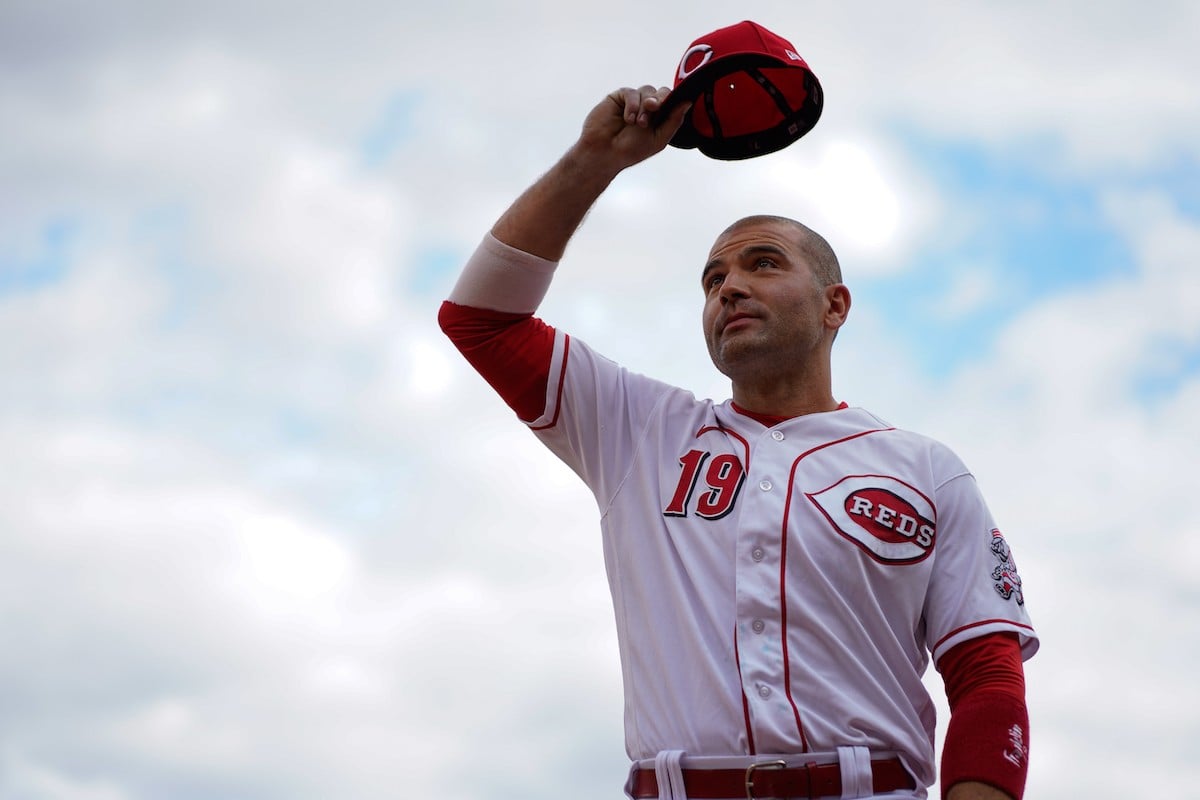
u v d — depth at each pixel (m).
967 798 5.11
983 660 5.50
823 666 5.36
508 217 6.23
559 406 6.26
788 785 5.14
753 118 6.23
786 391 6.17
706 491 5.81
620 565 5.88
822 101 6.12
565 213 6.14
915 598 5.58
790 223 6.42
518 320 6.31
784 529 5.57
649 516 5.89
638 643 5.68
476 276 6.22
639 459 6.05
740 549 5.56
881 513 5.62
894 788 5.25
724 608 5.50
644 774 5.44
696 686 5.40
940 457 5.87
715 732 5.28
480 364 6.33
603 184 6.14
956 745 5.24
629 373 6.38
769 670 5.31
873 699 5.36
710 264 6.34
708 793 5.23
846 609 5.45
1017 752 5.21
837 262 6.49
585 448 6.21
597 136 6.06
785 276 6.13
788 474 5.76
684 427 6.12
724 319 6.11
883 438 5.91
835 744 5.23
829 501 5.65
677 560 5.72
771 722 5.19
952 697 5.54
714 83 6.09
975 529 5.73
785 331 6.04
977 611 5.55
